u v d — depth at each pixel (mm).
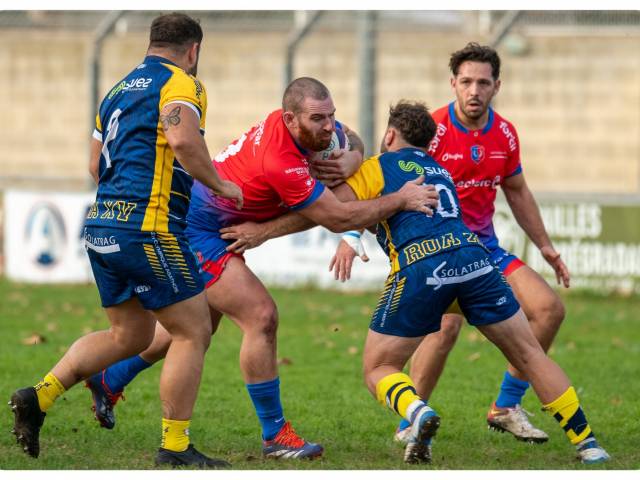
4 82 63375
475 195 22797
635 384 28625
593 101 57562
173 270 17688
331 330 38188
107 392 21031
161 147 17547
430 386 21953
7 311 41969
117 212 17609
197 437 21594
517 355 19062
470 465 19109
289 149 18922
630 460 19578
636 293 47625
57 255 52312
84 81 62844
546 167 58062
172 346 18172
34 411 18469
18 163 63656
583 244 48031
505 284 19016
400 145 19984
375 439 21703
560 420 19094
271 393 19531
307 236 50344
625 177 57469
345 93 60125
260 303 19453
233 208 19609
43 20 55719
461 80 22078
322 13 50531
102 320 39906
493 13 56344
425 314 18469
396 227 18922
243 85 60000
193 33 18516
